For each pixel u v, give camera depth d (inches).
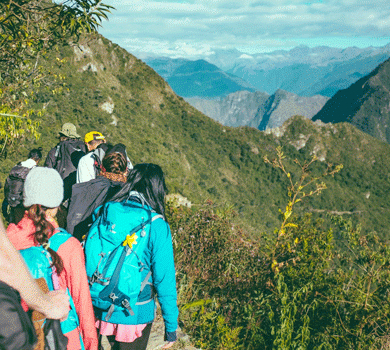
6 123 170.7
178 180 3703.3
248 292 161.8
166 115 5265.8
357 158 6781.5
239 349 130.0
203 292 163.0
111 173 92.4
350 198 5831.7
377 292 149.0
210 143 5305.1
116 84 4960.6
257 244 190.5
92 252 68.2
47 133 2076.8
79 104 3818.9
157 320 139.4
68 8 157.4
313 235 169.8
